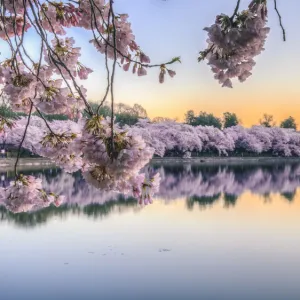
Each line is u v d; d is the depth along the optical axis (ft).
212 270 42.04
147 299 34.37
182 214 74.49
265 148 283.59
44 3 9.53
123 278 39.50
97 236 56.18
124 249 49.55
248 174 162.61
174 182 128.77
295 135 297.94
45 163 172.14
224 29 6.14
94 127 6.96
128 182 7.59
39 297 34.63
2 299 33.78
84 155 6.95
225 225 65.00
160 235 57.36
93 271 41.42
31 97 8.14
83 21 9.41
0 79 8.07
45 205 9.91
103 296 35.27
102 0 9.20
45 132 8.39
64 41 9.42
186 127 256.32
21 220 65.98
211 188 116.26
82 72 9.52
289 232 59.77
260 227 63.41
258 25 5.95
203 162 244.83
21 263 43.70
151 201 7.70
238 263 44.50
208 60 6.48
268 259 46.01
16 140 153.69
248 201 92.17
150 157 6.97
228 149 270.05
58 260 44.86
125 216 71.36
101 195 95.14
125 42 9.18
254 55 6.26
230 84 6.73
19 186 9.62
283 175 160.35
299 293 36.19
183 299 34.60
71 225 62.85
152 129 241.96
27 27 9.72
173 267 42.91
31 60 8.63
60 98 8.18
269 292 36.29
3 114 9.30
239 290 36.96
